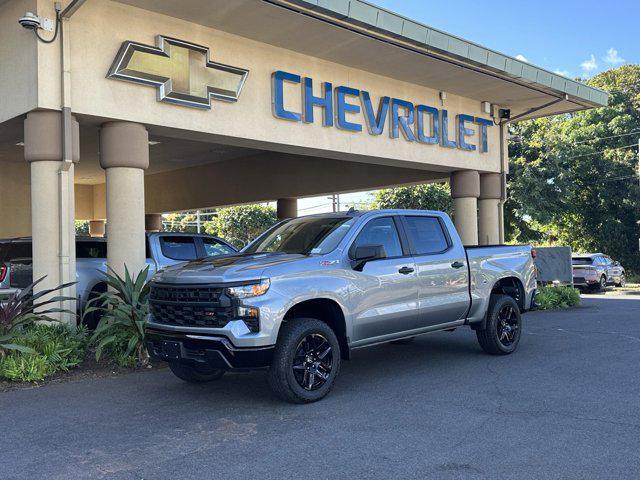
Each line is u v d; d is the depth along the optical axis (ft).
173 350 19.77
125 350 26.48
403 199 105.81
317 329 19.86
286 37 34.94
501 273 27.68
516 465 14.19
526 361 26.53
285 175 64.59
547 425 17.17
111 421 18.35
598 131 117.19
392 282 22.62
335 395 20.92
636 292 81.71
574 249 120.88
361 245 21.15
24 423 18.21
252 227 172.24
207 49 32.76
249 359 18.56
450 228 26.17
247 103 35.12
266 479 13.66
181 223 223.92
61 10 27.99
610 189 114.62
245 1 29.94
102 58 29.40
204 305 19.06
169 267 22.18
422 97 46.42
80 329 27.94
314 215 25.21
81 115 29.12
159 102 31.35
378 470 14.05
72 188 29.12
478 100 51.26
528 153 101.96
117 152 30.37
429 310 24.04
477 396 20.52
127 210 30.68
